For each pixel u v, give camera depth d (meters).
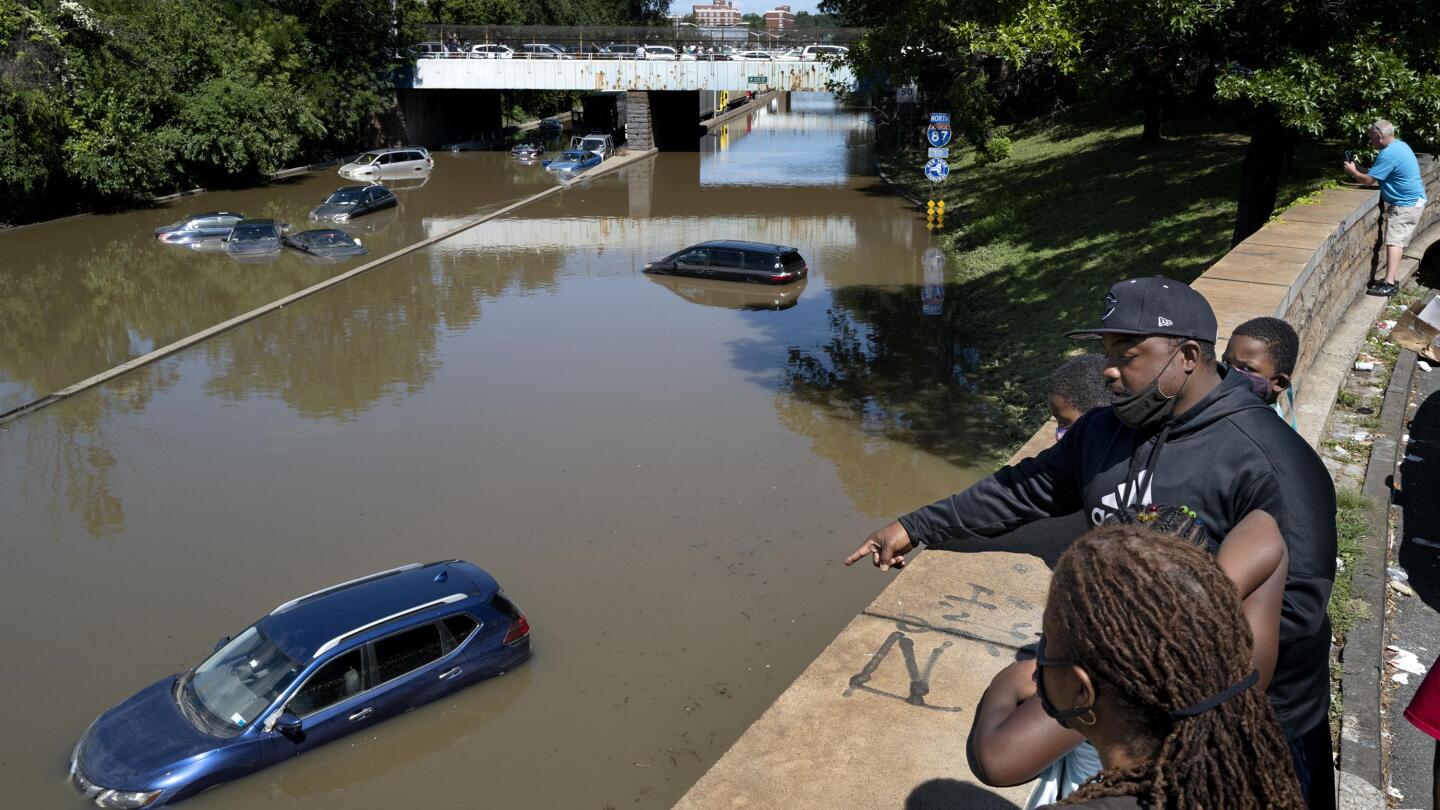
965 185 46.34
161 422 20.98
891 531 2.88
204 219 39.88
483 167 63.84
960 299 29.25
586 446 19.16
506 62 65.38
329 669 10.60
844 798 2.82
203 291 32.34
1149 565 1.46
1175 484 2.37
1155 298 2.37
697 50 65.00
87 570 14.87
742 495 16.91
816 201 49.50
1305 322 8.35
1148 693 1.42
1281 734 1.45
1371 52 12.18
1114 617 1.44
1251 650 1.46
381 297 31.73
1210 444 2.36
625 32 66.12
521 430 20.08
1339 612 5.48
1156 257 23.86
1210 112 41.06
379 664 10.88
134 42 47.38
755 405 21.23
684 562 14.73
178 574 14.73
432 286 33.22
